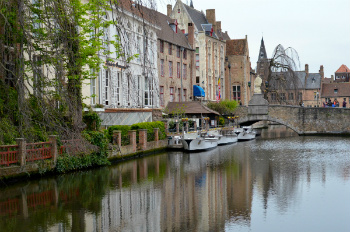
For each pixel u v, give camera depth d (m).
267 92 53.53
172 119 37.88
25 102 14.08
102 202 15.07
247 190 17.47
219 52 60.03
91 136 21.75
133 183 18.55
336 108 48.34
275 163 25.58
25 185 17.00
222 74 61.59
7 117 16.83
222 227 12.38
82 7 19.61
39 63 15.55
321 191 17.27
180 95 46.22
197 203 15.17
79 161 20.55
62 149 19.48
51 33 14.34
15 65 15.09
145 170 22.09
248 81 68.31
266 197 16.19
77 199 15.36
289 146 36.81
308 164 25.09
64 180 18.39
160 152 31.45
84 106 23.30
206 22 60.03
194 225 12.58
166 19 47.41
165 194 16.55
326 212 14.04
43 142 18.23
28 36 14.08
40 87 14.95
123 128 26.97
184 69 48.03
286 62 51.94
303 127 49.62
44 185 17.20
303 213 13.93
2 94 16.70
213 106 49.19
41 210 13.84
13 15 14.48
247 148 35.53
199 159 27.41
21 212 13.56
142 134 28.52
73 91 17.47
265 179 19.98
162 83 41.97
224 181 19.44
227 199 15.84
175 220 13.04
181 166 23.97
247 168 23.47
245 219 13.23
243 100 65.06
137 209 14.20
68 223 12.53
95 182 18.38
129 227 12.29
